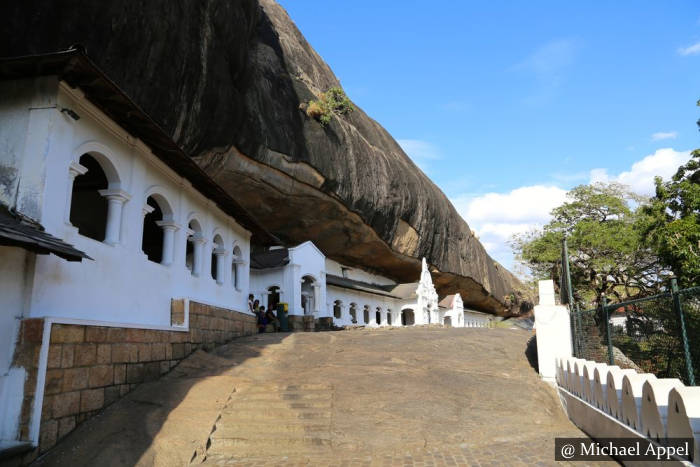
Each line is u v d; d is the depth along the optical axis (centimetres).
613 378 596
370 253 3506
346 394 851
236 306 1542
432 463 613
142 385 822
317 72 3284
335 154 2650
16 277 618
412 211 3631
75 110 741
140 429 662
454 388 901
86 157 1079
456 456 636
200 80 1538
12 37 989
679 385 443
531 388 926
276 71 2430
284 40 3034
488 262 5853
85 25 1095
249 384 881
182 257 1130
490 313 6812
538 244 3247
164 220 1081
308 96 2638
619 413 578
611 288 3045
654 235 2045
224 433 704
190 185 1165
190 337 1066
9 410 579
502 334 1552
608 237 2884
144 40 1261
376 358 1132
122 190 859
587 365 717
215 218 1390
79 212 1313
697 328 511
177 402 764
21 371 589
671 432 427
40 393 586
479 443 688
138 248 921
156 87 1358
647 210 2108
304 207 2623
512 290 7119
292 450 672
